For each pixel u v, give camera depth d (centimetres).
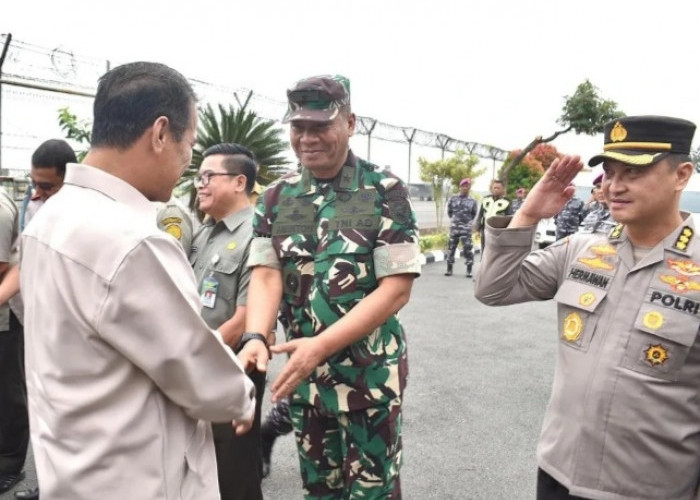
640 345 158
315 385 208
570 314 173
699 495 158
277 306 212
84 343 117
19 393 308
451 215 1092
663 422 156
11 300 299
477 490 309
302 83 193
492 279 186
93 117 130
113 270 113
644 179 158
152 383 123
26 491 304
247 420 143
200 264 259
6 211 294
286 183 215
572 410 167
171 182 134
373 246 198
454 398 441
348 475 212
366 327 190
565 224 1106
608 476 161
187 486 132
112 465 118
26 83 592
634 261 168
